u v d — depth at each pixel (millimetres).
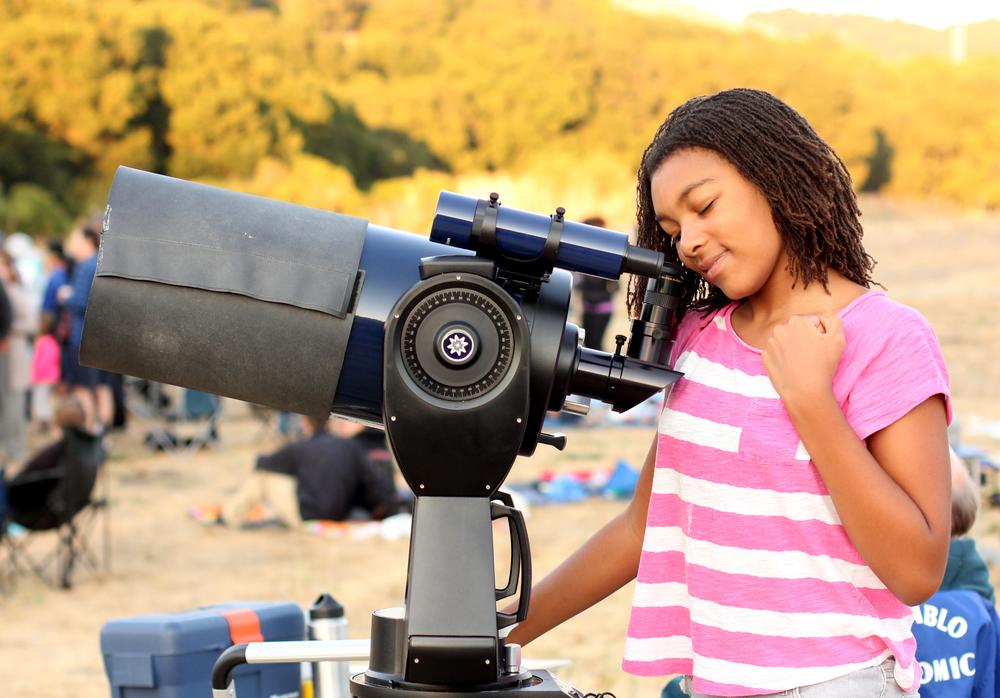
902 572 1606
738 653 1701
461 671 1649
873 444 1673
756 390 1726
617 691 4883
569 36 56375
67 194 42375
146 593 7008
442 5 63625
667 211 1760
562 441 1932
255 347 1831
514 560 1742
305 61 56781
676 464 1808
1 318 10305
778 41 61250
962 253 41844
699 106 1767
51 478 7039
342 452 8664
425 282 1688
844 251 1767
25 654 5891
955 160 62000
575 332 1827
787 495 1668
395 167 50188
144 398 13156
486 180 50000
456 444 1688
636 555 2006
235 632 2740
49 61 41875
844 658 1656
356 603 6582
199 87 43875
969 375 16594
